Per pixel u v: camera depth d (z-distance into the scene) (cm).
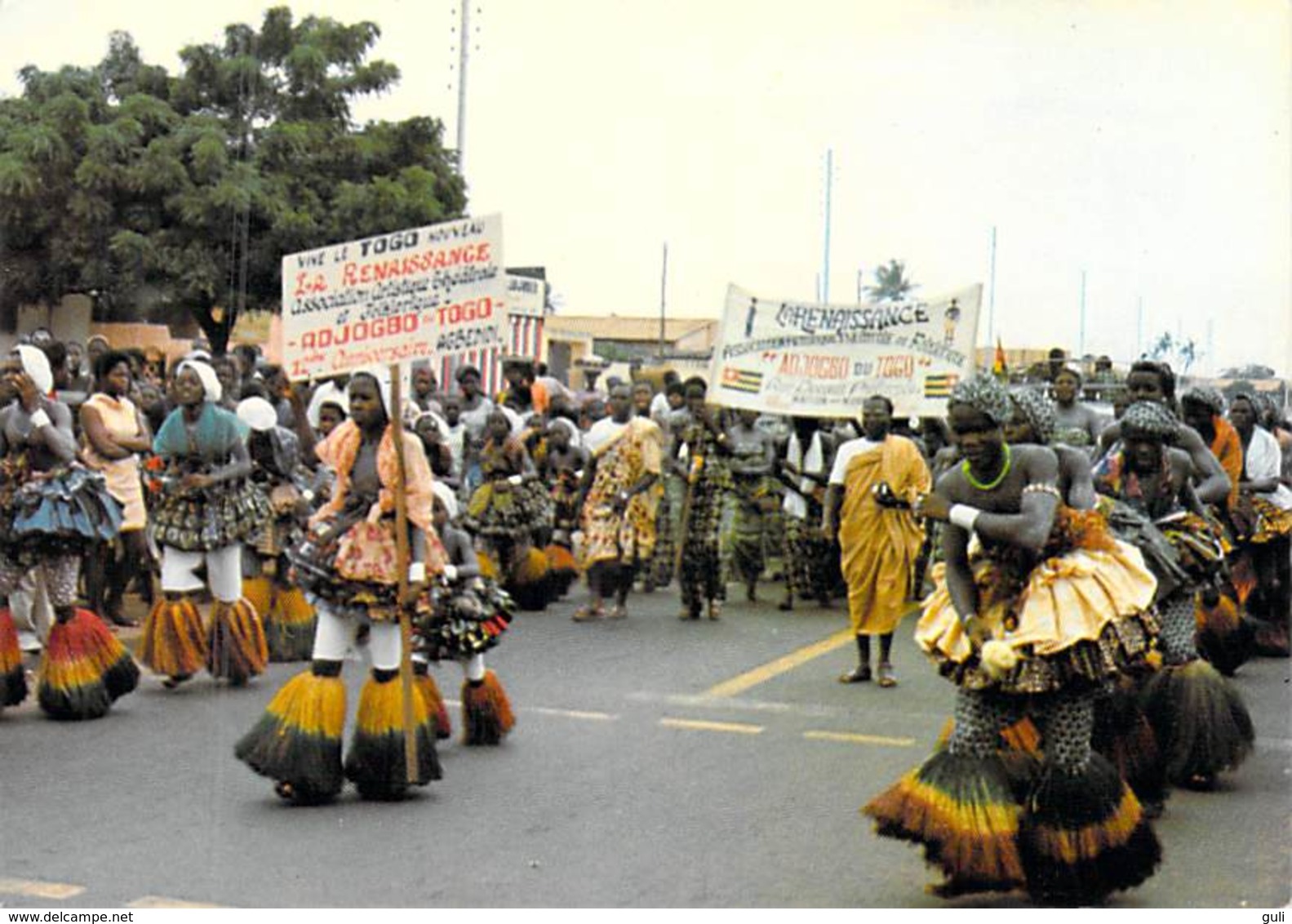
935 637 549
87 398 1138
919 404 1257
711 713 895
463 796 703
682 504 1314
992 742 545
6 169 1698
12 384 848
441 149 1816
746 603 1401
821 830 650
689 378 1309
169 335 1859
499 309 715
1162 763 682
